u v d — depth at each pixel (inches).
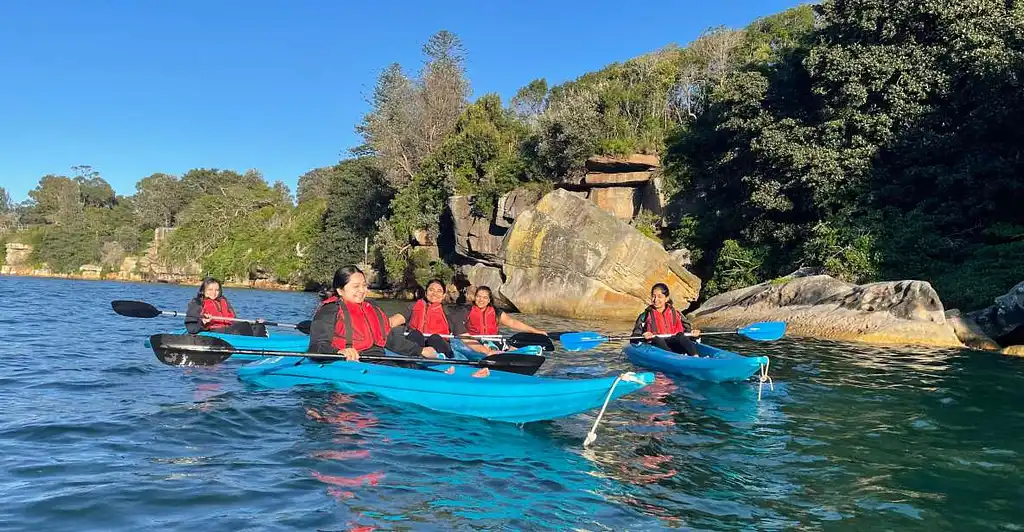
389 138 1316.4
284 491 141.2
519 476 157.9
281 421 199.6
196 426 190.9
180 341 255.3
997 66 565.3
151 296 1141.1
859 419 226.8
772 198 668.1
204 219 2226.9
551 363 349.7
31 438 173.9
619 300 714.2
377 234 1246.3
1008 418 230.1
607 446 186.7
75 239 2549.2
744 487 156.4
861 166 625.6
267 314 745.0
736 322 581.6
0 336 410.9
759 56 953.5
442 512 133.3
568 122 892.0
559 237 747.4
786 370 331.6
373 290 1326.3
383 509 133.7
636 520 134.1
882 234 589.9
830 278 561.6
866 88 636.7
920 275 565.0
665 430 206.8
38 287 1359.5
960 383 298.4
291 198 2908.5
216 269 2017.7
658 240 839.7
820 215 659.4
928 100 634.2
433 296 319.3
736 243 720.3
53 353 337.4
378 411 215.0
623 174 877.8
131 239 2502.5
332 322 253.6
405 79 1362.0
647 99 984.3
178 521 123.5
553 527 128.5
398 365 253.4
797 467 172.6
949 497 152.6
